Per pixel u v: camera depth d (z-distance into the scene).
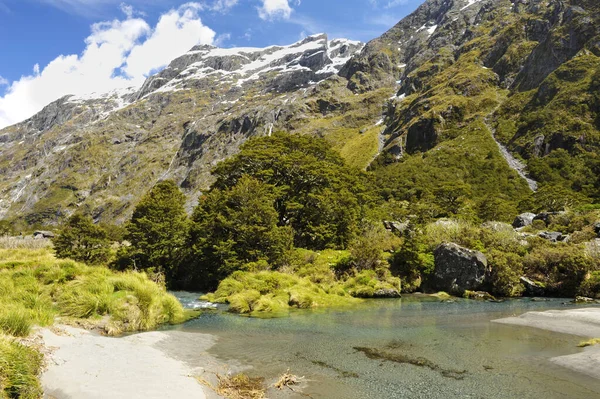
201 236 44.66
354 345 17.95
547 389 12.66
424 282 38.00
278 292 30.77
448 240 41.59
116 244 69.75
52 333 16.23
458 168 130.25
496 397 12.05
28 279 23.67
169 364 14.52
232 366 14.83
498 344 18.17
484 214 77.12
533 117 144.12
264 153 56.88
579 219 50.88
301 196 54.12
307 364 15.15
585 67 150.38
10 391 9.94
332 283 35.06
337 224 49.78
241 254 40.31
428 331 20.89
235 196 43.94
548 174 118.44
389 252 42.16
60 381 11.58
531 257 38.44
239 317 24.83
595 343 17.75
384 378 13.64
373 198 76.06
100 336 18.03
